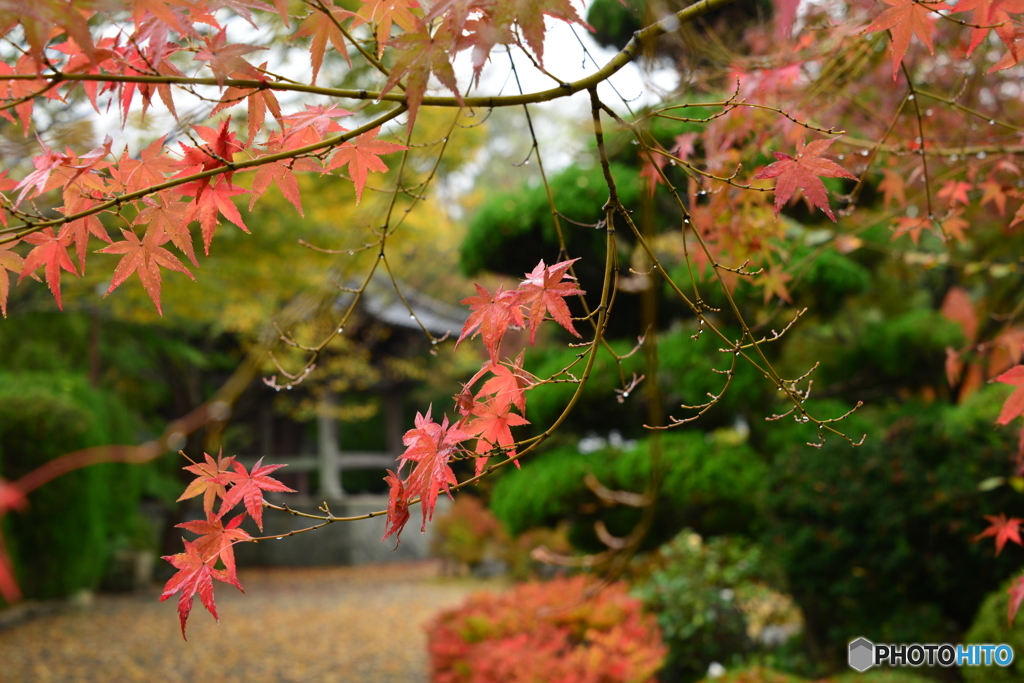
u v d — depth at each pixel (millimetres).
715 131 1777
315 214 5547
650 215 1605
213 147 958
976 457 3545
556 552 8891
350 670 5980
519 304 927
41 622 7129
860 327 5824
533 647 3314
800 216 3490
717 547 5590
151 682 5555
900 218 1851
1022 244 3814
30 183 924
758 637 4914
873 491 3684
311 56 892
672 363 4496
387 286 9617
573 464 4969
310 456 13953
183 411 11141
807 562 3852
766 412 4766
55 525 7410
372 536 12852
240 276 5836
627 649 3244
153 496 11594
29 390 7668
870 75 2543
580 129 4859
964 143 2094
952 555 3557
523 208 4578
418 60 786
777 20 930
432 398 13383
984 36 1037
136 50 887
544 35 786
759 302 4391
